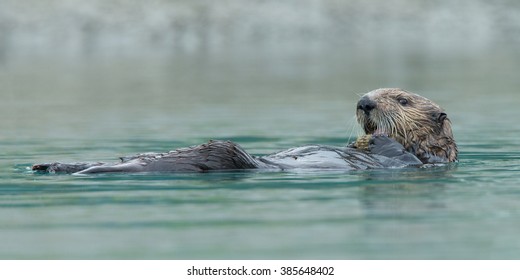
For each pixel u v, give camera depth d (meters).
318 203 26.59
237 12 119.81
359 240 22.19
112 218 24.72
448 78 85.19
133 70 92.69
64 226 23.88
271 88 78.06
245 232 22.98
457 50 115.88
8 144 44.53
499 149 41.12
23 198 27.55
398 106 35.41
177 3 117.88
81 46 109.44
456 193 28.19
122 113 60.78
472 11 132.00
